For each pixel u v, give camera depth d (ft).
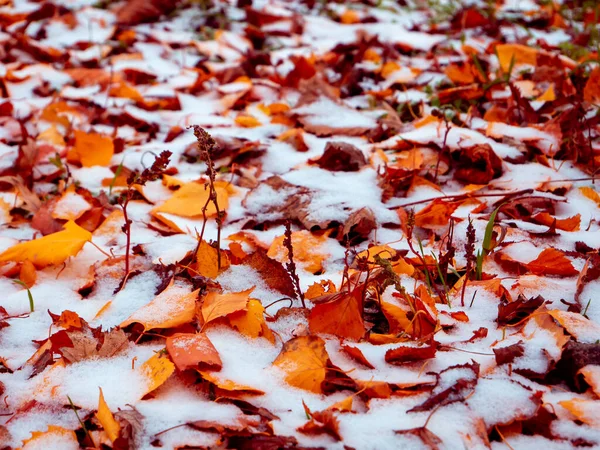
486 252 3.66
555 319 3.36
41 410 3.13
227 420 3.03
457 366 3.16
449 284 3.74
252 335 3.38
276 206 4.24
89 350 3.28
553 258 3.66
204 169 4.76
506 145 4.66
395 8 9.57
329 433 3.01
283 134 5.03
